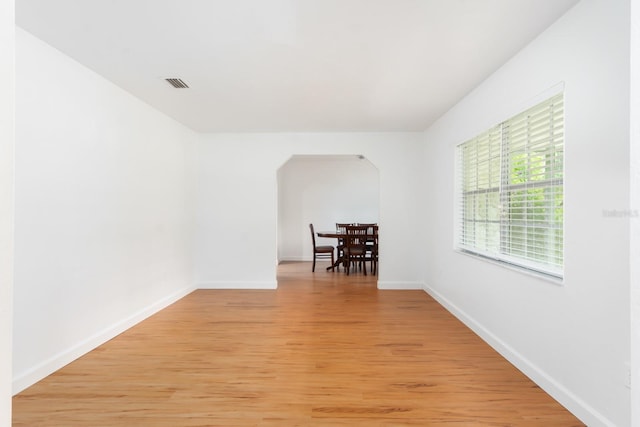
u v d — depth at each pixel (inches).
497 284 121.0
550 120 96.5
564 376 86.0
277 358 114.7
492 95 123.8
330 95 146.7
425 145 209.6
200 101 154.8
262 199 217.3
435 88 138.6
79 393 91.8
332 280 246.4
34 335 98.1
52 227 104.6
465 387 95.7
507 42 100.7
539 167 101.0
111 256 132.8
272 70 121.0
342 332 139.8
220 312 167.2
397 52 107.3
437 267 189.3
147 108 158.9
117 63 115.3
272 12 85.7
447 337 134.2
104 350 120.6
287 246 352.2
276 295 201.5
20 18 88.3
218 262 217.8
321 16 87.7
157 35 97.0
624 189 68.4
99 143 125.7
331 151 216.1
